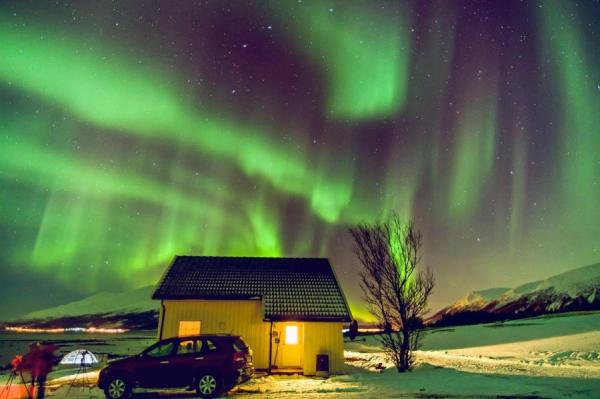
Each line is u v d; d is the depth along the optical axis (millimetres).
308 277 20781
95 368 20047
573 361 19625
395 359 15523
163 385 10625
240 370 10766
